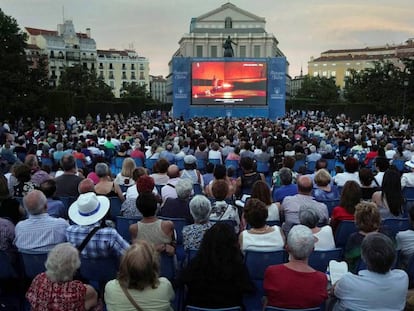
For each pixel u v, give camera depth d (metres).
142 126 28.50
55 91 40.91
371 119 42.97
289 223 6.48
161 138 22.39
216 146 15.38
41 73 40.62
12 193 8.09
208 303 3.85
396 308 3.67
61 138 19.45
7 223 5.28
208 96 46.47
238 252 3.98
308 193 6.73
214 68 46.09
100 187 7.95
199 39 103.12
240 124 29.69
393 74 58.84
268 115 46.62
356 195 6.29
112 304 3.49
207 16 106.75
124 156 15.98
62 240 5.11
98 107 56.28
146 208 5.14
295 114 58.88
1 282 5.14
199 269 3.88
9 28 37.41
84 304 3.56
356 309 3.68
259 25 106.19
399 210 6.70
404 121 42.91
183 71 46.59
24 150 16.62
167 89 131.75
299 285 3.75
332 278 4.45
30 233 5.06
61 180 8.58
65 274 3.55
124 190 9.45
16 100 36.56
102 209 5.04
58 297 3.49
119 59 134.62
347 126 32.66
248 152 14.71
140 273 3.46
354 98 63.00
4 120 36.66
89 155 16.00
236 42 102.88
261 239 5.01
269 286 3.84
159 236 5.10
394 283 3.67
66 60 119.62
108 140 18.80
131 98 72.38
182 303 4.70
